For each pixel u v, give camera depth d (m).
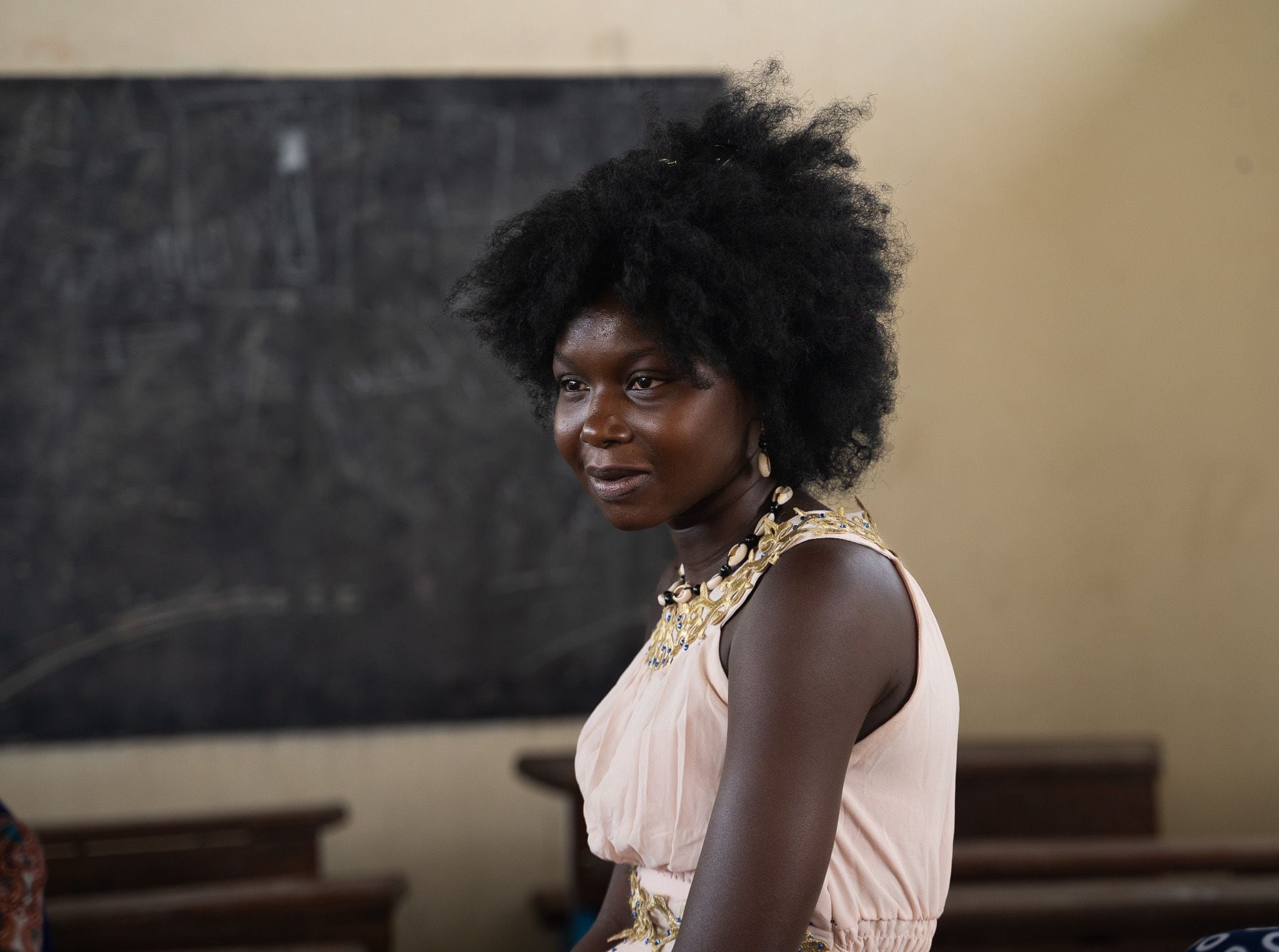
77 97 3.00
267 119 3.05
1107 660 3.24
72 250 3.01
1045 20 3.19
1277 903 1.78
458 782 3.15
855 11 3.16
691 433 0.88
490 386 3.12
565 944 2.92
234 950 1.85
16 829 0.71
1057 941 1.79
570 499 3.15
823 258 0.92
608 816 0.97
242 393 3.06
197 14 3.04
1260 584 3.25
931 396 3.21
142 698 3.05
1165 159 3.21
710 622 0.91
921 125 3.18
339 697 3.10
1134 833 2.79
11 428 3.00
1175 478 3.24
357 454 3.09
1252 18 3.20
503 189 3.10
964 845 2.14
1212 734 3.25
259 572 3.07
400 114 3.08
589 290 0.90
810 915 0.77
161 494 3.04
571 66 3.11
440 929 3.14
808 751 0.78
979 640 3.23
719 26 3.14
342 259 3.08
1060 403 3.22
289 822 2.66
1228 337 3.22
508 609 3.14
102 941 2.01
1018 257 3.20
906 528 3.21
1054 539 3.23
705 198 0.89
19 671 3.01
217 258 3.05
